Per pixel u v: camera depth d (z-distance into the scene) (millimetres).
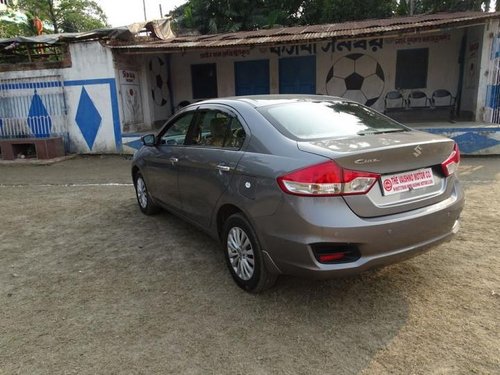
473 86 11336
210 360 2607
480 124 9797
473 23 9055
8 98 12117
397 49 13156
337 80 13844
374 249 2777
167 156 4520
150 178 5098
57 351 2756
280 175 2846
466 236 4426
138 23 11773
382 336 2775
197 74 15078
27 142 11281
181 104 15352
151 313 3176
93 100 11617
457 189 3295
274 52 14180
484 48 9984
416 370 2445
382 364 2508
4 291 3619
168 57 15008
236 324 2982
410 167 2920
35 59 12992
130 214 5797
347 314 3051
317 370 2479
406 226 2846
